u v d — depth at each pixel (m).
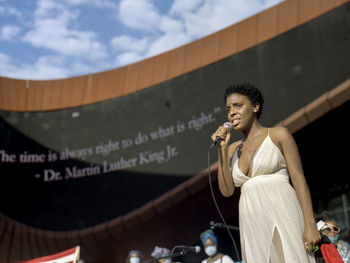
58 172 12.87
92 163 12.62
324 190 9.60
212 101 11.15
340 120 9.04
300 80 9.90
